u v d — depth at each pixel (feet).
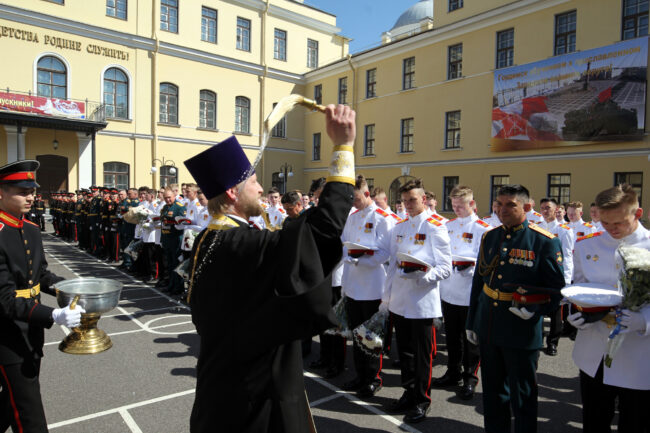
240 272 4.72
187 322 21.16
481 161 59.06
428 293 12.24
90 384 13.97
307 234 4.44
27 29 62.13
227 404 4.65
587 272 9.48
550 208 23.26
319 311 4.24
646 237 8.41
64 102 61.82
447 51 63.62
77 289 9.41
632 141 44.83
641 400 8.23
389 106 72.79
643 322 7.61
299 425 4.76
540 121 52.31
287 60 90.22
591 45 48.03
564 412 12.81
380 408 12.87
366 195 14.92
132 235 35.65
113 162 70.90
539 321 9.48
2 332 8.30
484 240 10.82
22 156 62.34
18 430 8.33
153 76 73.56
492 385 10.10
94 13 68.08
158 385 13.96
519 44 54.70
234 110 83.20
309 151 91.09
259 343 4.51
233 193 5.33
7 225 8.75
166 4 75.72
